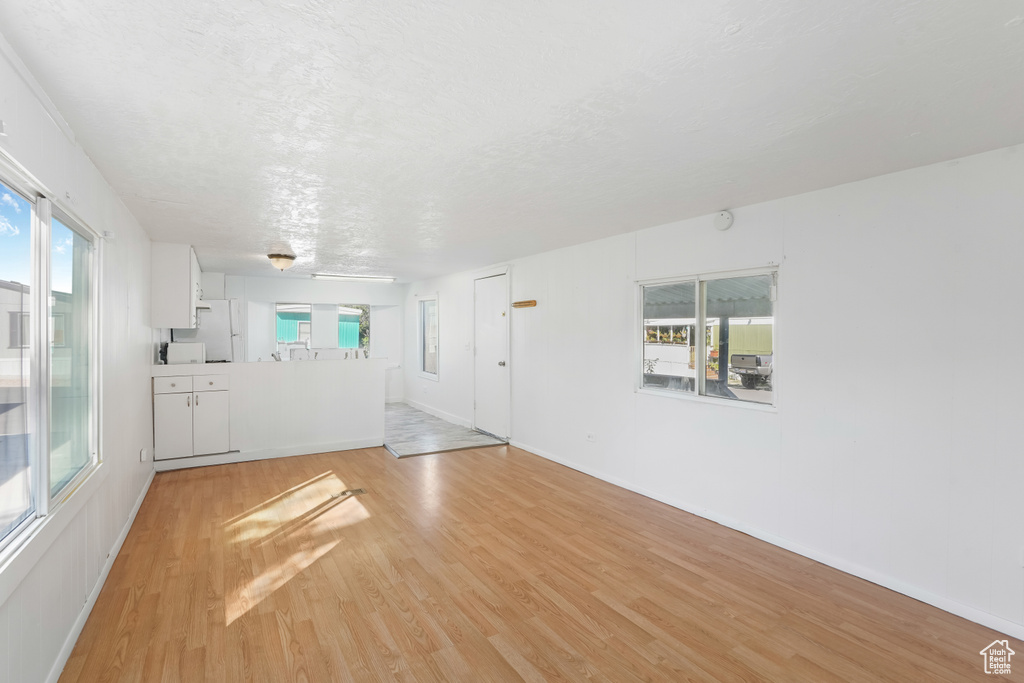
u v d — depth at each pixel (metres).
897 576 2.70
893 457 2.72
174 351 5.37
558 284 5.29
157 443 4.96
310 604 2.54
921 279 2.62
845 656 2.16
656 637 2.29
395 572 2.88
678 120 2.05
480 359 6.88
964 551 2.47
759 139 2.26
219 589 2.68
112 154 2.40
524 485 4.53
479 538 3.37
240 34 1.44
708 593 2.67
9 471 1.64
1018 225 2.30
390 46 1.51
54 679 1.89
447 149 2.37
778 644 2.24
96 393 2.60
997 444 2.37
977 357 2.43
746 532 3.45
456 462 5.34
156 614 2.43
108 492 2.83
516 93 1.82
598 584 2.76
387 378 9.66
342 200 3.29
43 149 1.76
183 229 4.21
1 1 1.27
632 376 4.38
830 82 1.74
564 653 2.17
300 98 1.85
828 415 3.00
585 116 2.01
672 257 3.99
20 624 1.61
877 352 2.79
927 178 2.59
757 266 3.38
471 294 7.11
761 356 3.40
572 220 3.91
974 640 2.28
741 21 1.39
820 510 3.04
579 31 1.43
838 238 2.96
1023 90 1.79
